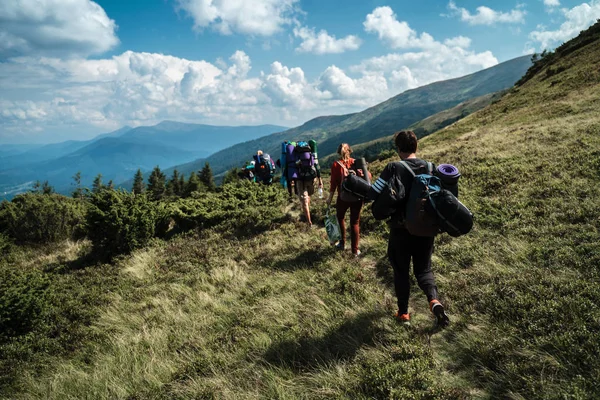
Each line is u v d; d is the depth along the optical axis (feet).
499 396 9.01
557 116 61.98
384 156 100.73
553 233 17.28
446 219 10.62
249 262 24.38
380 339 12.53
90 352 16.33
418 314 13.82
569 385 8.27
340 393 10.12
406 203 11.59
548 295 12.04
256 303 17.69
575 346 9.27
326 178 55.62
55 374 14.52
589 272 12.96
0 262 39.17
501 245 17.72
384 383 9.88
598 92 68.90
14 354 16.66
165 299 20.17
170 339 15.79
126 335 16.94
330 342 13.12
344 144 21.70
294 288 18.58
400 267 12.47
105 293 22.93
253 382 11.72
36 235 46.62
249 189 41.73
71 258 35.37
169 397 11.71
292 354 12.80
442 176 11.50
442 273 16.80
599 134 34.68
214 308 18.15
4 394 14.07
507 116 89.15
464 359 10.73
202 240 31.35
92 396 12.73
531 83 132.05
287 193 41.50
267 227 31.40
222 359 13.25
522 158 32.65
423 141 109.91
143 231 32.83
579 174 24.52
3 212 48.01
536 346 10.01
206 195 46.91
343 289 17.04
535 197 22.86
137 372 13.52
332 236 21.90
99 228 31.50
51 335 18.48
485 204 23.77
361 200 20.34
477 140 53.47
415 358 10.73
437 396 9.09
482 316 12.30
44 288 22.33
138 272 26.07
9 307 18.20
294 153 28.89
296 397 10.45
